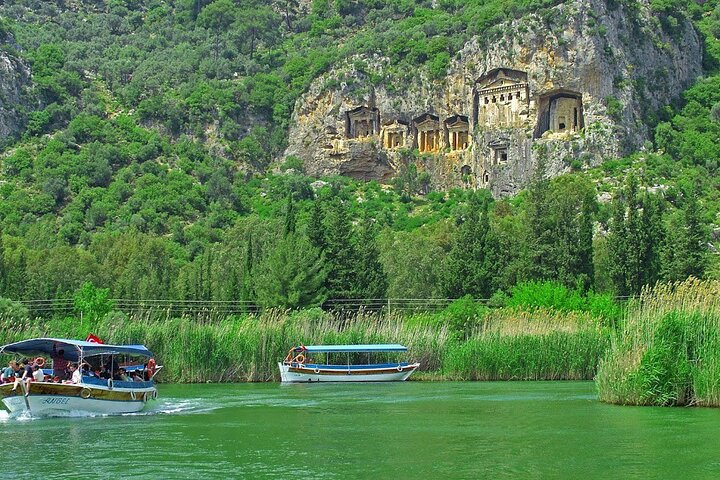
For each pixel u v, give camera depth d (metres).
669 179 196.75
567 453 52.00
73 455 52.25
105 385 68.31
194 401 78.25
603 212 170.25
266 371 101.12
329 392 86.88
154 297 133.88
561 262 139.00
